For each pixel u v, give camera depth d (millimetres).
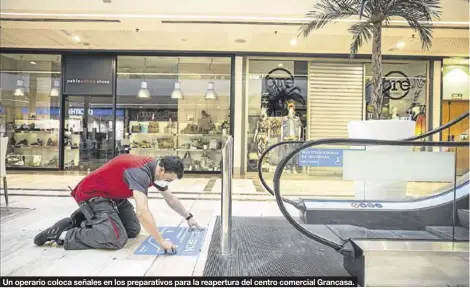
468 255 2135
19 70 8867
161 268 2271
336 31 6562
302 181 3414
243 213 4020
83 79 8602
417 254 2131
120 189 2693
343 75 8633
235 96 8562
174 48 8086
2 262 2357
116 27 6668
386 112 8672
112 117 8812
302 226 2676
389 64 8664
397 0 3893
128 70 8805
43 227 3293
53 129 8898
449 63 8641
